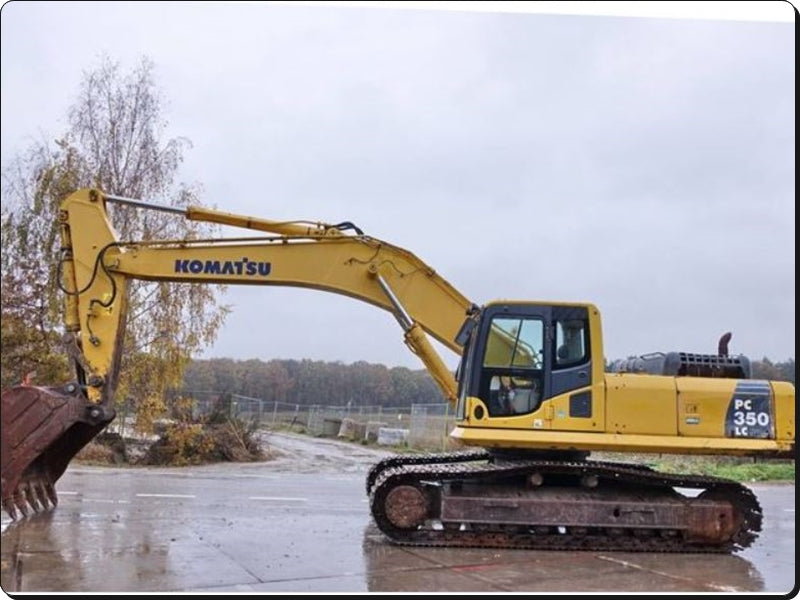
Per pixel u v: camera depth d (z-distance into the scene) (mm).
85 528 9594
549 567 8297
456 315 10633
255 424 24062
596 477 9711
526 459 10000
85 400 10273
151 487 14328
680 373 10133
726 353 10461
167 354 21578
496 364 9633
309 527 10375
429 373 10594
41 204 21094
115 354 10625
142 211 22375
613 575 7969
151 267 10719
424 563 8305
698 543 9469
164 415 21359
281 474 18406
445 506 9266
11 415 9984
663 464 19703
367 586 7180
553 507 9367
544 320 9719
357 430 31969
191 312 21953
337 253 10742
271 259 10734
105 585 6930
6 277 20609
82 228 10750
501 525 9328
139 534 9359
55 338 20516
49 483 11078
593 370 9633
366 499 13570
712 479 9688
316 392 41375
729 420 9680
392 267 10711
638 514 9406
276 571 7703
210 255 10742
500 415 9555
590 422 9531
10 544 8531
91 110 22750
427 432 27250
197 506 11992
